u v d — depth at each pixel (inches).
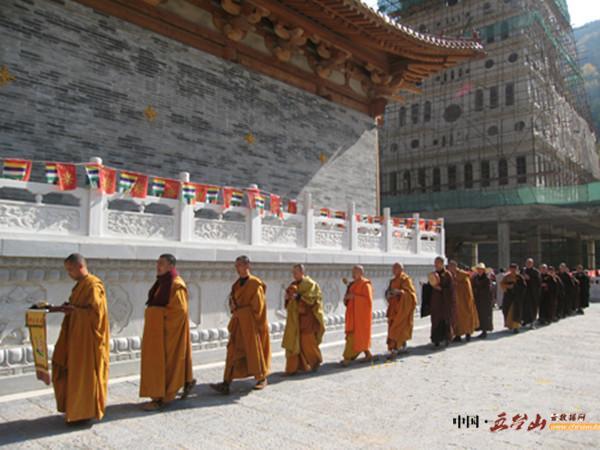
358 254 584.1
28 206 335.6
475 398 319.3
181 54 572.4
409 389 343.0
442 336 513.7
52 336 343.6
